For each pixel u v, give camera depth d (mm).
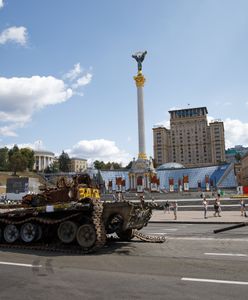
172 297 6570
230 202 45375
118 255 11234
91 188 14508
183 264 9570
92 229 11766
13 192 75688
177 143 161625
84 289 7219
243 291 6887
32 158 158375
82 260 10422
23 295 6855
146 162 84125
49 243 13391
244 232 17453
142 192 77188
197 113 162875
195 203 47094
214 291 6906
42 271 8953
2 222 14070
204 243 13578
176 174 104312
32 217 13328
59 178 14383
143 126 83500
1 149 164000
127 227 12602
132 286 7379
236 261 9906
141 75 83312
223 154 153250
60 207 12617
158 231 19047
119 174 107000
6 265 9758
